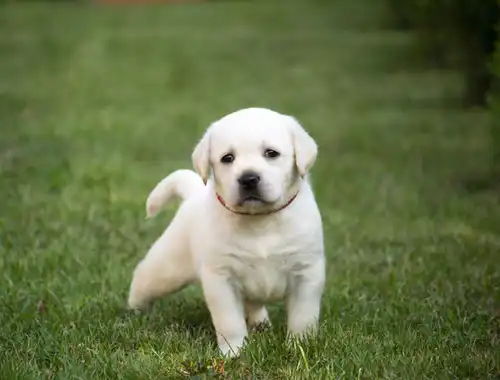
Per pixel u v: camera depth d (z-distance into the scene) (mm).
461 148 14891
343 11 35062
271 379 5254
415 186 12195
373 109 19156
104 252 8539
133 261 8227
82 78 23125
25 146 14531
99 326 6242
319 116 18422
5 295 7051
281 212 5648
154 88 21922
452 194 11688
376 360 5438
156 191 6711
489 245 8891
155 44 28672
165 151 14781
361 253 8750
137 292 6617
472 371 5262
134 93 21188
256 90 21750
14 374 5180
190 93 21328
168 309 6836
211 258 5715
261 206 5480
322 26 31953
